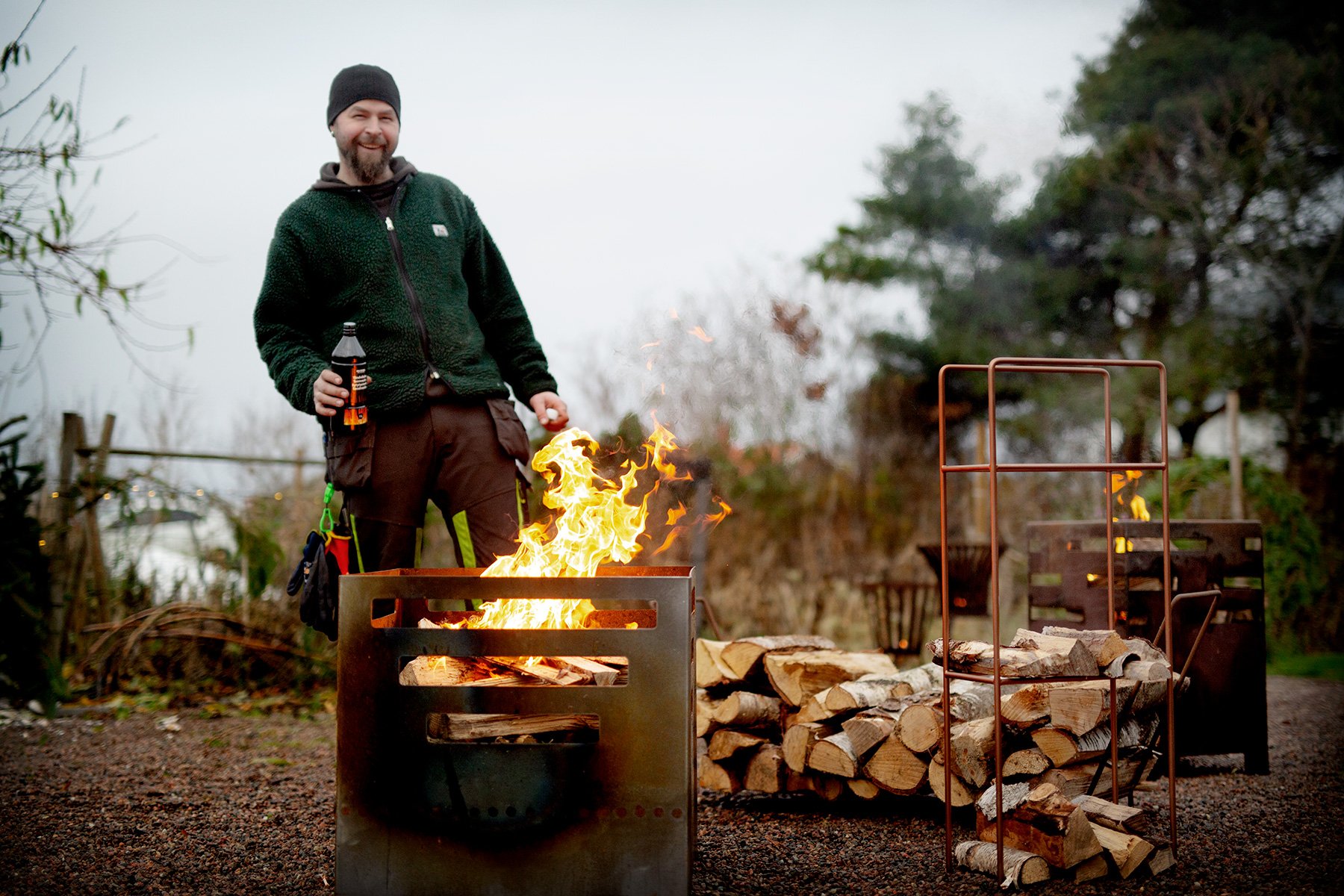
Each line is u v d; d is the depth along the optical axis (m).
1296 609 6.94
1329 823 2.67
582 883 1.95
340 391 2.52
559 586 1.97
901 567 7.72
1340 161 9.76
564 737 2.13
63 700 4.73
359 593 1.99
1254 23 10.59
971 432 11.51
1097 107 10.76
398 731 1.98
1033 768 2.43
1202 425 10.61
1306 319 9.59
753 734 2.96
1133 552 3.29
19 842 2.58
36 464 4.50
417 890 1.96
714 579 7.36
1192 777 3.27
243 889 2.23
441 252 2.84
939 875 2.28
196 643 5.16
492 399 2.86
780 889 2.19
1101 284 11.22
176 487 5.29
